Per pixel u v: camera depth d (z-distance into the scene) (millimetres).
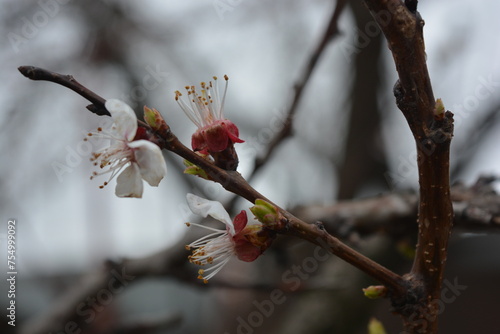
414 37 1562
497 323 5965
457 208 2643
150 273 3324
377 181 4480
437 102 1607
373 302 3748
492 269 5852
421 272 1769
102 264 3494
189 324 4832
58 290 4555
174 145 1732
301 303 3992
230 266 4152
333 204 3154
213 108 1973
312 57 2957
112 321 3965
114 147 1750
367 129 4422
